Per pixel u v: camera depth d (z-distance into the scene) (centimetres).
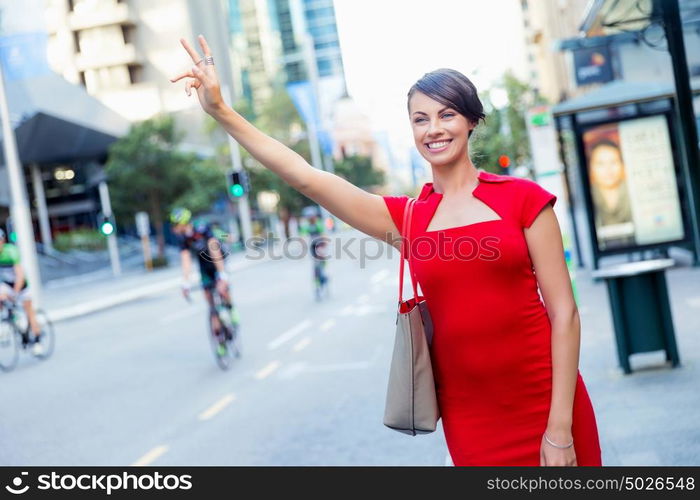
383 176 13125
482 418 328
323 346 1599
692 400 856
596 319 1480
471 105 329
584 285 2055
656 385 945
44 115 6525
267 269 4728
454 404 334
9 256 1805
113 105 10200
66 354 1938
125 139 6606
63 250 7100
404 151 9012
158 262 6694
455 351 328
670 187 2009
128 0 10194
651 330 1023
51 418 1174
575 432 328
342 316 2064
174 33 10225
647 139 2006
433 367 340
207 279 1486
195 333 2072
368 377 1238
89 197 8612
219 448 901
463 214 326
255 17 19312
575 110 1997
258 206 8819
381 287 2747
